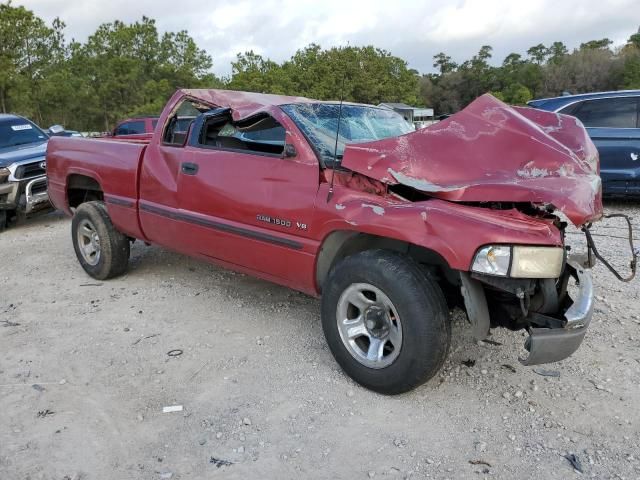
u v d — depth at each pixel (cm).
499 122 357
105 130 4325
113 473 278
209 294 518
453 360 379
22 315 483
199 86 5003
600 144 852
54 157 606
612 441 294
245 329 440
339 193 351
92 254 571
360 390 346
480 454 286
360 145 347
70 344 421
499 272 291
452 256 300
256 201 398
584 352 388
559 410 322
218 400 340
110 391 353
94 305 501
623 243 650
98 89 4225
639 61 7344
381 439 299
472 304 308
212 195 431
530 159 337
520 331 419
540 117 427
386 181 331
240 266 433
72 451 295
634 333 415
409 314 309
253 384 357
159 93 4359
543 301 313
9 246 752
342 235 360
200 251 462
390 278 314
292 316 462
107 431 312
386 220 321
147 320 463
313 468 279
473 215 302
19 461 287
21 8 3744
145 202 498
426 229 307
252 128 440
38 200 851
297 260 379
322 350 400
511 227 293
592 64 7875
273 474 275
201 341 421
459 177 328
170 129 490
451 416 318
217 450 294
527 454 285
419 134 352
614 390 341
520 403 329
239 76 4394
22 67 3853
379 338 335
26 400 344
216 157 432
